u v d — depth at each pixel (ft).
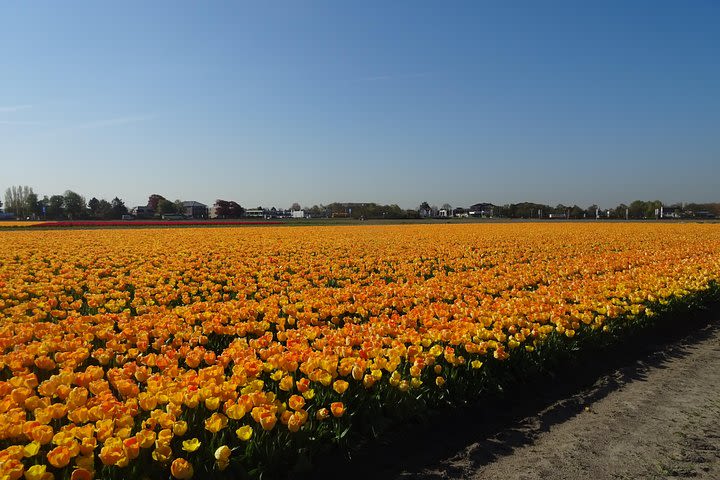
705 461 18.95
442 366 24.00
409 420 21.70
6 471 12.55
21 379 18.48
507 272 55.77
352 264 67.46
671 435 21.08
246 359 20.88
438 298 40.91
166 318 29.09
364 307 34.73
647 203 442.91
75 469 13.93
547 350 27.96
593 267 59.47
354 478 17.72
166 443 14.47
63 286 44.98
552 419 22.80
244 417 17.85
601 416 23.07
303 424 17.72
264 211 501.56
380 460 18.92
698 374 28.99
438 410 22.67
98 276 54.70
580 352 30.58
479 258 75.41
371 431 20.04
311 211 517.96
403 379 21.93
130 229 171.94
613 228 179.01
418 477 17.92
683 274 48.60
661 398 25.22
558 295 39.14
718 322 41.83
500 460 19.11
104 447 13.65
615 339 33.30
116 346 23.94
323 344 24.48
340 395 20.11
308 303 34.83
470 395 23.68
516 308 31.60
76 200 400.67
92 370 19.38
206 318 30.63
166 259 67.72
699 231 155.84
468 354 25.21
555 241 111.14
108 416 15.93
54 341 23.59
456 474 18.11
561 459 19.12
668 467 18.51
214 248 88.69
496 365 25.86
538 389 26.27
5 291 39.37
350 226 207.51
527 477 17.87
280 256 76.23
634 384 27.27
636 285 42.37
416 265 63.72
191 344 25.88
